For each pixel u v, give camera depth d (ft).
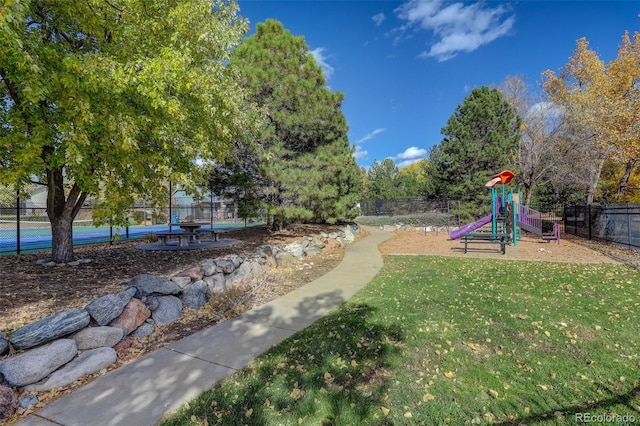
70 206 22.43
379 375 9.89
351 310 16.06
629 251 34.55
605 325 13.28
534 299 17.12
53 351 9.57
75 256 25.84
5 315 12.07
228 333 13.46
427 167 74.13
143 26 17.67
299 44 37.04
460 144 64.23
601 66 65.31
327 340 12.39
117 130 15.26
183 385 9.45
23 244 42.75
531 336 12.44
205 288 17.46
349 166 46.57
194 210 95.71
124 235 51.90
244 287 19.98
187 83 16.35
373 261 31.40
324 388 9.21
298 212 35.19
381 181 117.70
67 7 15.19
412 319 14.37
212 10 20.29
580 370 9.97
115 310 12.19
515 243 41.14
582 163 63.52
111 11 17.28
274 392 9.05
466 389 9.11
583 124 57.62
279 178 33.27
